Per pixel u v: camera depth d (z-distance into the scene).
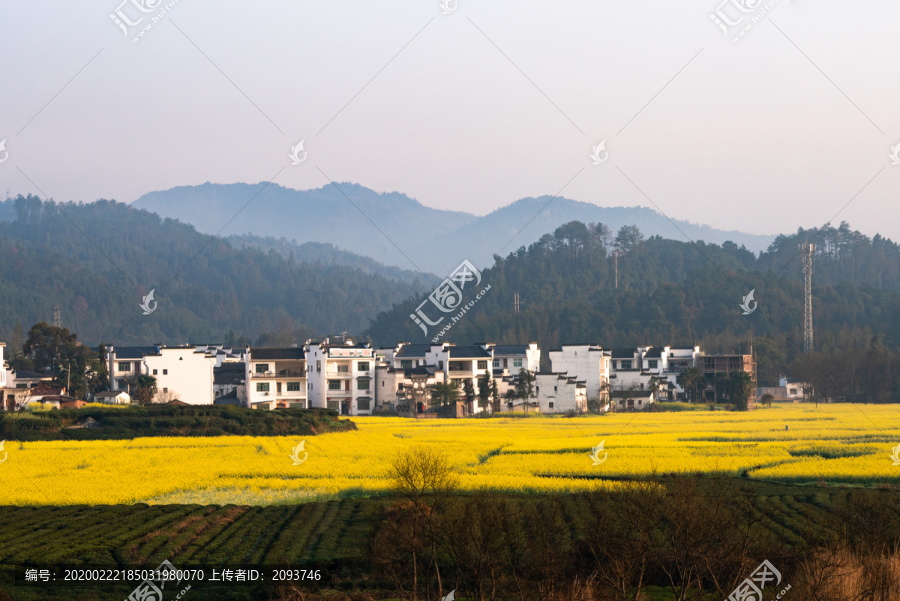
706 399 166.38
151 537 44.34
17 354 179.00
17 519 48.28
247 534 45.31
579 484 56.94
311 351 139.38
